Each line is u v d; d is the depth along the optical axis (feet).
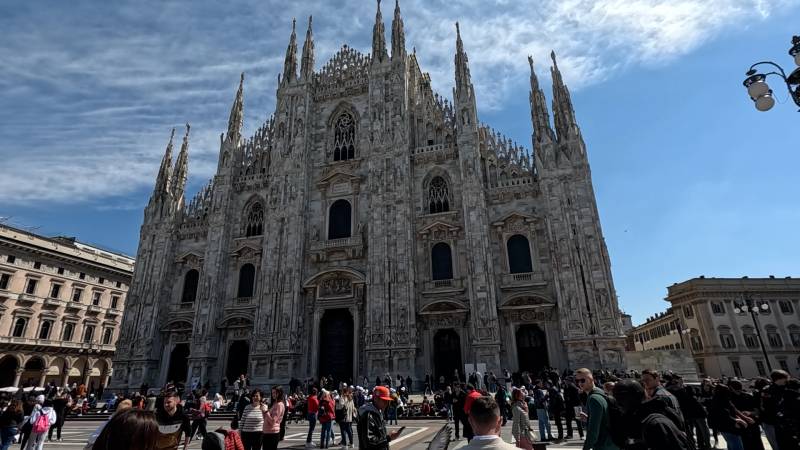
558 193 139.23
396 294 141.90
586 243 132.26
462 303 137.18
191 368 153.17
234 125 190.39
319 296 153.58
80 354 234.99
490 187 151.02
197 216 183.83
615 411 25.66
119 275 263.29
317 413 67.10
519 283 137.08
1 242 204.74
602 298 126.11
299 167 170.19
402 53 175.01
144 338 163.63
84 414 116.98
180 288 173.06
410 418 100.17
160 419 31.78
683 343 265.95
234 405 117.39
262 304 154.30
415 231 152.35
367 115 176.35
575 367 122.62
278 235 162.09
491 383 114.73
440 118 168.14
